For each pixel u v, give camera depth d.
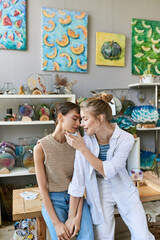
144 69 2.89
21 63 2.42
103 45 2.68
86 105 1.24
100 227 1.29
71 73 2.59
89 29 2.64
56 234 1.16
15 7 2.34
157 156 2.78
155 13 2.94
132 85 2.70
